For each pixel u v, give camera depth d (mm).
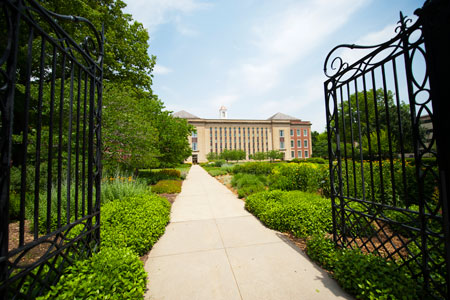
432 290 1661
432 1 1340
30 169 5223
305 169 6012
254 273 2281
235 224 3930
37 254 2783
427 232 1576
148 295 1944
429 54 1406
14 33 1141
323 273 2250
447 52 1292
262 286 2057
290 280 2139
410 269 1803
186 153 14234
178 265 2471
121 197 4738
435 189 3709
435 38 1359
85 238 1968
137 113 8359
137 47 13148
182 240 3217
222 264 2479
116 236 2570
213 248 2916
